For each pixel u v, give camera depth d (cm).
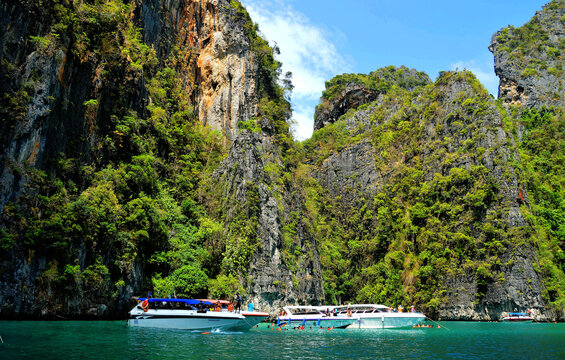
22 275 3856
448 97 11488
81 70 5025
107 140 5369
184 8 9106
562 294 8444
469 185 9738
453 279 8944
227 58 9075
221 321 4059
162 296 5059
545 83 13725
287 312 5512
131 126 5794
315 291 7869
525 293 8112
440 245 9450
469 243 9012
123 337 3228
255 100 9075
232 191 7006
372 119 13600
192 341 3259
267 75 10062
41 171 4241
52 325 3712
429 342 3822
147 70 7181
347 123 14250
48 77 4416
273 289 6550
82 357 2311
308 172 13325
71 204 4362
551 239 9419
